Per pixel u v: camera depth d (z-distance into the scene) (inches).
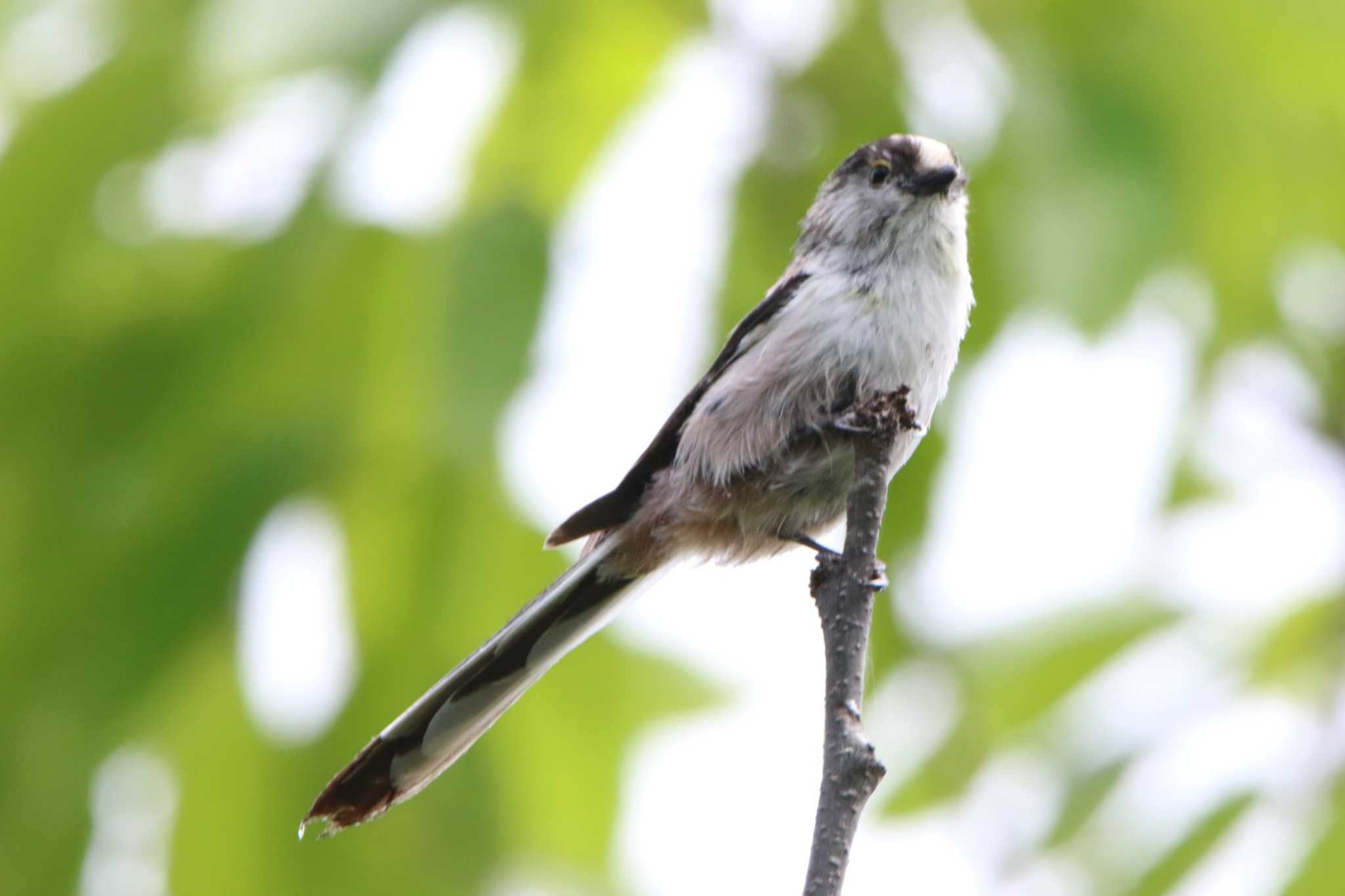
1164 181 369.4
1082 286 359.3
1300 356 414.3
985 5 390.3
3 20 361.7
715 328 396.8
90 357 354.6
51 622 355.3
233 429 356.8
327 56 350.3
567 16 387.5
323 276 352.5
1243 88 377.4
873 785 239.5
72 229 351.6
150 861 377.7
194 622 356.2
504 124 386.3
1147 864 386.6
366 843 389.1
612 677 414.6
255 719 371.9
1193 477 427.2
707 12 409.4
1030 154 371.6
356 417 356.2
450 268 348.8
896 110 407.8
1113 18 380.8
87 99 350.9
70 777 355.3
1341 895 344.8
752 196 409.4
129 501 354.3
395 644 373.7
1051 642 430.3
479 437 347.9
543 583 375.2
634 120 396.2
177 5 354.0
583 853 405.7
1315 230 387.2
